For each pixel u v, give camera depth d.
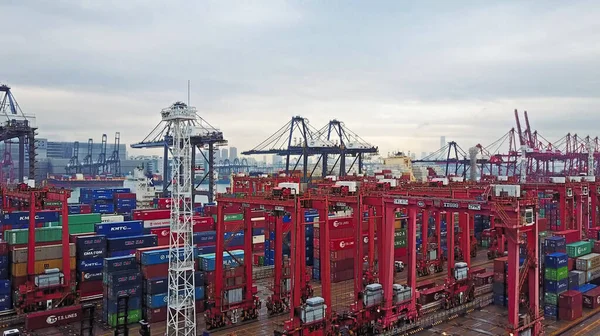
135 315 56.72
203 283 60.75
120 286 55.72
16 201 80.50
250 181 126.44
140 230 77.25
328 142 173.62
